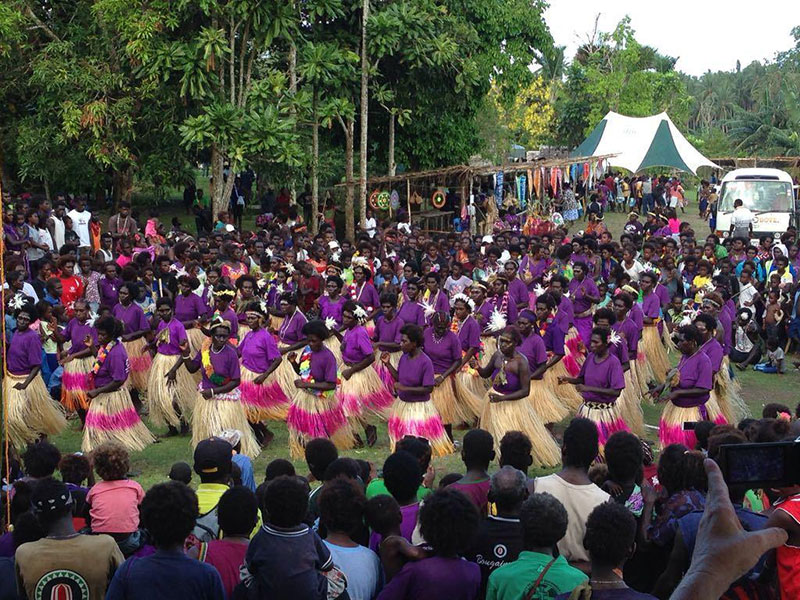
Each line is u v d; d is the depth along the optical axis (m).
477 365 10.91
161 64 20.42
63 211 17.89
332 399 10.14
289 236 19.66
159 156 22.20
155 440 11.00
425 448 6.30
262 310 10.91
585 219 34.44
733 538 1.94
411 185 27.61
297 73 24.03
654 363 13.47
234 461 7.28
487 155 38.84
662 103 48.50
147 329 12.03
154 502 4.36
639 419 10.45
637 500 5.71
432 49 24.86
